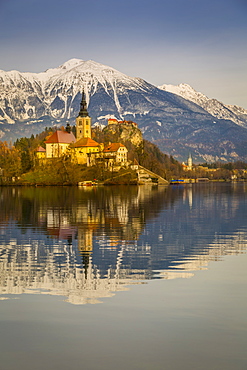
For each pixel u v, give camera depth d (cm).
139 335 3706
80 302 4459
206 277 5394
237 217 12175
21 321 3994
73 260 6400
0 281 5241
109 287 4978
